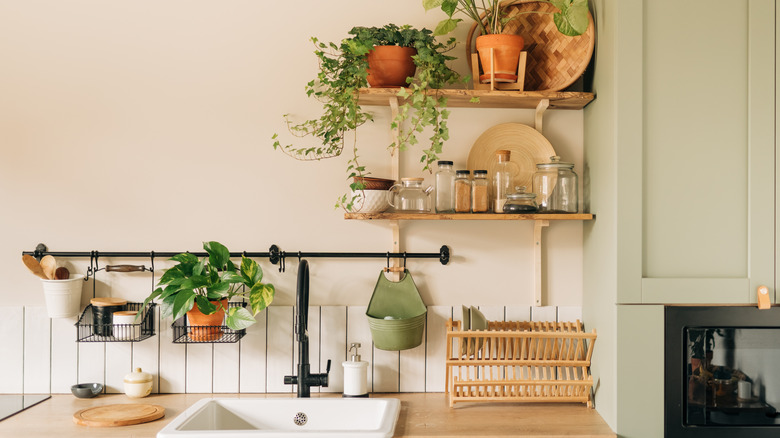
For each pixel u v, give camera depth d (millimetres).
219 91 2484
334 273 2496
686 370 2086
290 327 2479
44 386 2443
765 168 2096
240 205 2488
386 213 2254
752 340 2098
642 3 2092
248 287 2438
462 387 2291
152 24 2475
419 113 2186
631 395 2072
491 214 2242
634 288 2074
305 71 2490
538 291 2484
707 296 2078
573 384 2273
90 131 2471
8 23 2457
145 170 2479
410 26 2484
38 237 2469
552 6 2389
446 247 2490
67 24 2465
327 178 2496
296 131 2494
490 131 2459
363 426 2230
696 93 2100
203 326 2301
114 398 2381
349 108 2246
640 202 2078
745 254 2100
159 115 2479
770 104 2104
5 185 2461
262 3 2488
